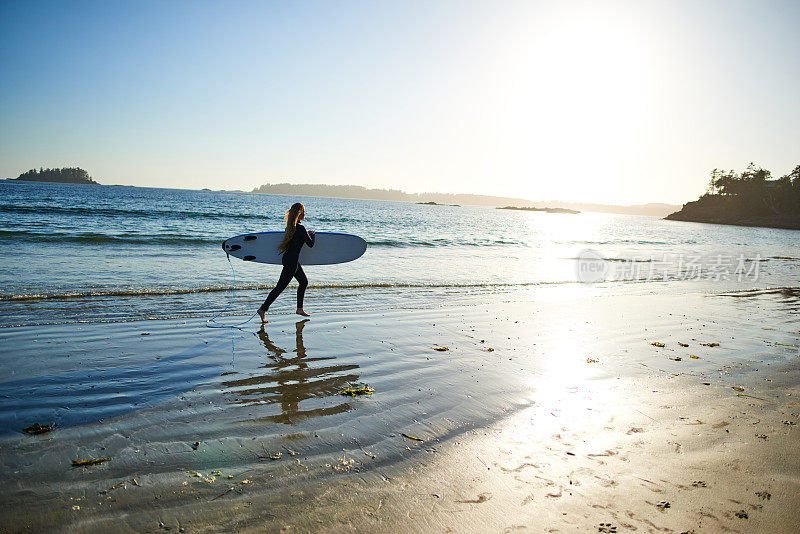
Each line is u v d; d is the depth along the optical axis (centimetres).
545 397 431
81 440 319
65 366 459
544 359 555
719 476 293
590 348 614
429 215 9062
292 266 678
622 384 473
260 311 666
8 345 512
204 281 963
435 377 477
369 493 266
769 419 392
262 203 9612
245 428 347
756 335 730
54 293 770
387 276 1180
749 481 288
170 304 753
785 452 330
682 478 290
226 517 239
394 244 2169
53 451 302
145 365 475
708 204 16575
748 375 520
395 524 238
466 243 2528
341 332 640
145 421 352
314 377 465
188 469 286
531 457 315
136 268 1068
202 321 662
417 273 1270
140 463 291
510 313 824
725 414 400
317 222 4103
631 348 621
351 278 1118
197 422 354
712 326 784
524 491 272
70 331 579
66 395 393
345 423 362
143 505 247
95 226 2180
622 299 1030
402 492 268
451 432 352
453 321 740
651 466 305
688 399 436
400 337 629
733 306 995
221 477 278
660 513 251
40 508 241
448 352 568
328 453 313
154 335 584
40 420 346
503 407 404
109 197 6831
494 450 325
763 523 244
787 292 1244
